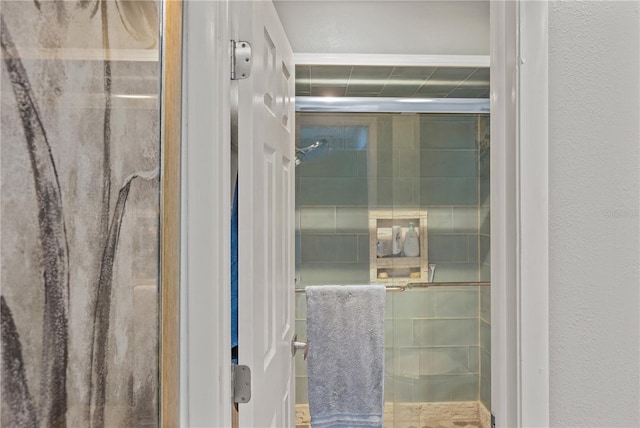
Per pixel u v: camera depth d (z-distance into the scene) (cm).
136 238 57
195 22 81
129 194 55
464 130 246
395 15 207
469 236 248
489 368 243
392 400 245
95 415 46
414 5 207
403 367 246
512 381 99
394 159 240
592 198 99
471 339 250
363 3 206
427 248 246
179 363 79
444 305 248
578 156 99
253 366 98
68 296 41
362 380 208
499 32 101
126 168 54
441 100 236
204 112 81
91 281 45
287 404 150
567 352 99
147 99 60
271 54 126
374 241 240
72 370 42
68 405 41
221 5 84
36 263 37
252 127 98
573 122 99
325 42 206
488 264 244
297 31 205
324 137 236
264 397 110
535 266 97
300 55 203
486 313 246
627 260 100
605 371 99
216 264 82
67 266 41
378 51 207
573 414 99
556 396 98
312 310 208
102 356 48
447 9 208
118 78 51
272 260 123
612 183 100
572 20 99
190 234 80
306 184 236
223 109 85
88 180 45
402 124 239
